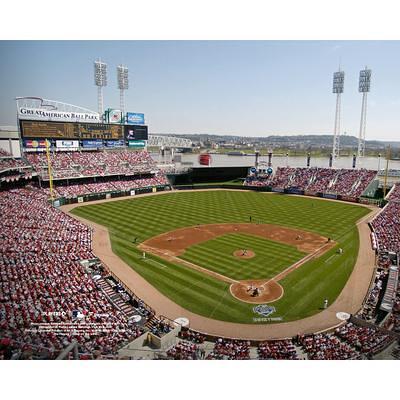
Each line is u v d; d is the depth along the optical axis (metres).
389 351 23.30
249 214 71.12
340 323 29.83
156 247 49.47
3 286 31.12
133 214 70.38
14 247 41.81
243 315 31.47
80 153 96.56
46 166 84.19
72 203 80.88
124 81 109.44
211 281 38.31
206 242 51.75
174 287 36.81
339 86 103.44
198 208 77.00
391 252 45.06
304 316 31.36
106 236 54.62
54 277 34.34
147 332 26.69
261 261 44.09
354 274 40.19
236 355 24.17
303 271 41.06
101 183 93.44
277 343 26.53
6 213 56.72
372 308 32.25
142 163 106.00
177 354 24.22
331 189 93.94
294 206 80.19
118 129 99.81
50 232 49.81
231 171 122.44
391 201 75.38
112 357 20.72
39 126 84.50
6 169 72.81
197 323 30.09
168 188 104.88
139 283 37.69
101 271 39.41
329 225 62.31
